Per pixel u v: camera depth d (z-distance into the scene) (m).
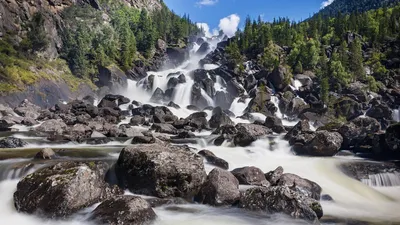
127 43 90.44
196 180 14.84
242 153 23.98
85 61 70.50
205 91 67.62
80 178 12.76
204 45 122.56
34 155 18.61
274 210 12.38
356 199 16.80
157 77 77.19
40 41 63.62
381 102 61.41
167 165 14.69
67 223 11.61
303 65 79.19
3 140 23.39
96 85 71.19
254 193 13.30
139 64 87.62
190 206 13.95
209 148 25.72
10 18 63.94
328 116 55.84
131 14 133.12
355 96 62.88
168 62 104.75
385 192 18.22
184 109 56.78
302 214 11.94
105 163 16.67
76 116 40.69
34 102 50.38
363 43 92.75
